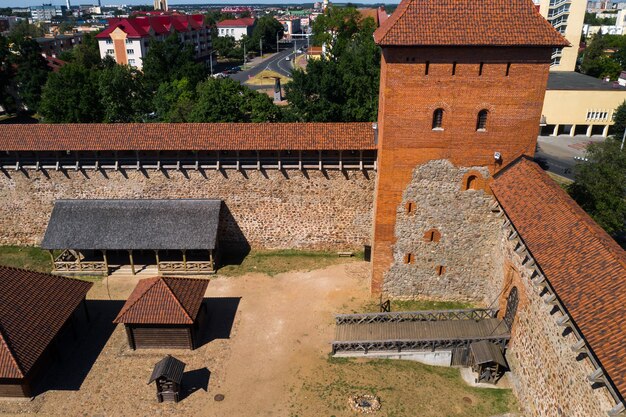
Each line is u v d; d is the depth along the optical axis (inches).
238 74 5236.2
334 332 1244.5
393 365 1149.1
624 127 2689.5
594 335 703.1
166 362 1039.6
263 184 1536.7
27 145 1461.6
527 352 1007.0
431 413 1007.0
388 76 1128.2
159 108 3004.4
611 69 4407.0
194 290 1227.9
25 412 1023.0
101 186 1557.6
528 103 1141.7
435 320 1206.9
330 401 1037.8
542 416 921.5
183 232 1476.4
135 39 4891.7
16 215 1611.7
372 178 1507.1
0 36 3442.4
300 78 2448.3
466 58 1104.2
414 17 1106.1
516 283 1085.8
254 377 1110.4
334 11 4707.2
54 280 1224.8
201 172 1528.1
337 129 1464.1
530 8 1104.2
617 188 1485.0
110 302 1390.3
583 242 859.4
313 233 1600.6
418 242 1302.9
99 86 2847.0
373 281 1365.7
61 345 1221.7
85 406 1038.4
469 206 1247.5
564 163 2556.6
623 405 639.1
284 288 1440.7
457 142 1186.6
